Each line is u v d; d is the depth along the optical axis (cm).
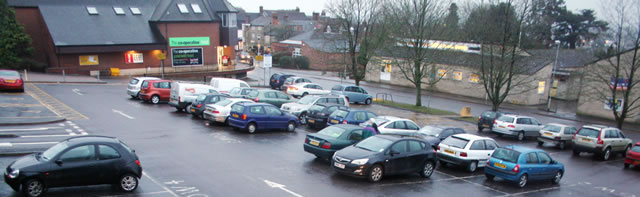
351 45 3912
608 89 3422
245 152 1625
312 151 1544
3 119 1866
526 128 2562
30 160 1015
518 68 3381
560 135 2341
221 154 1567
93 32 3984
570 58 5028
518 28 3092
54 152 1031
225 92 2927
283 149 1722
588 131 2180
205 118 2161
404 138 1455
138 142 1666
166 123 2100
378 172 1352
